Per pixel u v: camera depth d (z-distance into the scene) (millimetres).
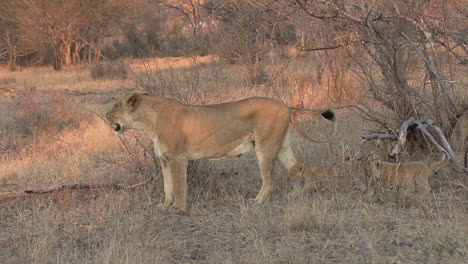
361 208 8609
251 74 19109
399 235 7531
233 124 9117
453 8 10297
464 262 6586
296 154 11672
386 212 8422
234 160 11781
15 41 49500
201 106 9148
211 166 10562
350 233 7738
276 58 19094
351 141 11836
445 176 9750
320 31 14273
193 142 9062
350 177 9523
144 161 10531
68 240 7922
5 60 51844
